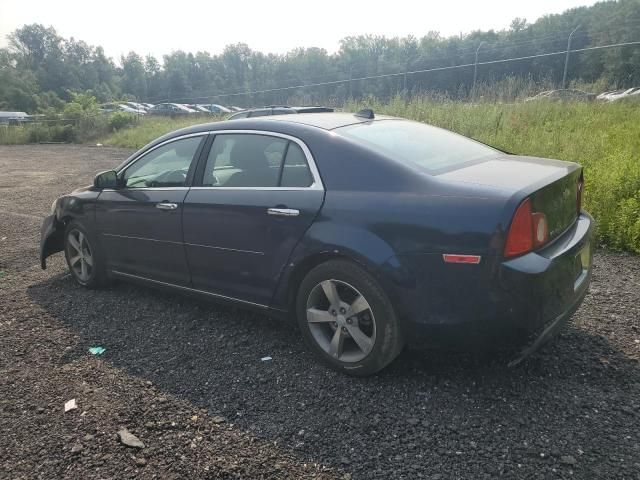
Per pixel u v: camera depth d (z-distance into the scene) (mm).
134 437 2729
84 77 122812
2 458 2613
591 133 10148
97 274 4918
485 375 3168
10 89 92750
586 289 3260
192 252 3986
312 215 3242
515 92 15984
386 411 2869
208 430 2777
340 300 3232
